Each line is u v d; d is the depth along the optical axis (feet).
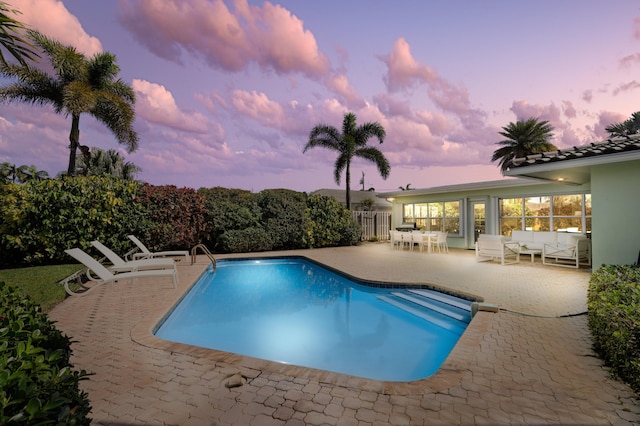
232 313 21.01
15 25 9.76
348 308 22.08
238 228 45.88
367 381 9.46
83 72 53.52
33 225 31.04
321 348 15.56
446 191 51.49
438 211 55.21
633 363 8.54
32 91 51.42
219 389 9.09
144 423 7.56
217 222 43.93
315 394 8.82
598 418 7.66
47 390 4.06
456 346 12.01
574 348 11.82
